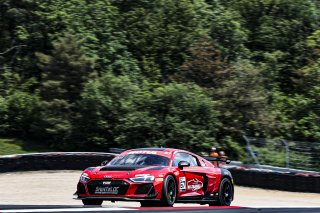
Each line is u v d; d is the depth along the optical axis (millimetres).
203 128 96438
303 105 106250
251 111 100938
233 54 117750
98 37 110125
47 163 77688
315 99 105875
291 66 119625
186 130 94562
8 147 91562
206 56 108000
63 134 94250
